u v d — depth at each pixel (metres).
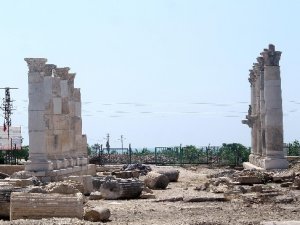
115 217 22.30
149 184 37.34
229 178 37.81
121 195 30.45
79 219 20.25
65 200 20.86
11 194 21.06
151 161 71.75
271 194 28.70
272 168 43.12
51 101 41.56
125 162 71.38
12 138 72.06
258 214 22.39
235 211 23.66
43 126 38.81
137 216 22.61
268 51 44.06
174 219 21.30
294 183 32.94
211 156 70.56
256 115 53.00
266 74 44.03
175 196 29.91
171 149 72.81
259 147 51.69
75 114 48.91
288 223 15.77
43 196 20.97
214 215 22.34
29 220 19.14
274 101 43.75
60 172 40.12
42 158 38.53
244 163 57.88
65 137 43.66
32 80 38.94
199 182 43.16
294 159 52.12
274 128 43.59
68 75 46.28
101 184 31.97
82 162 47.59
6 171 47.16
